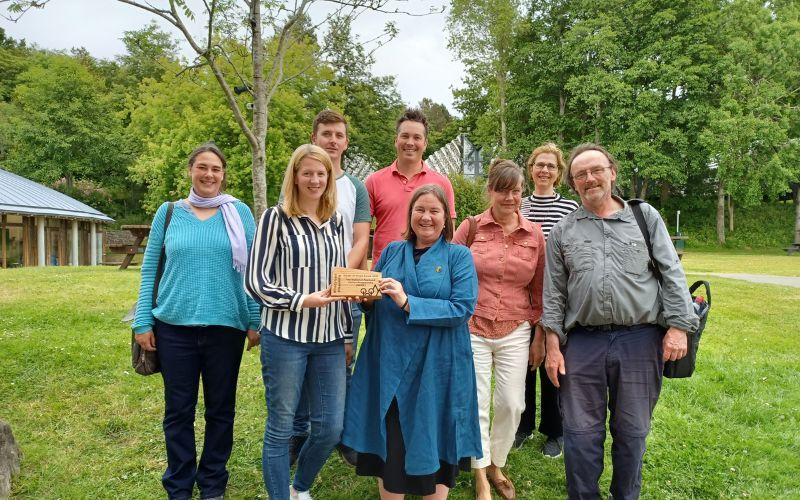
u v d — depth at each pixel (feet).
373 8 15.40
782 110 92.99
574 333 9.27
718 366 17.98
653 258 8.83
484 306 10.36
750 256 81.56
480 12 85.56
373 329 8.93
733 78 87.51
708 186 113.19
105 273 36.70
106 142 117.70
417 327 8.54
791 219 108.88
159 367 9.72
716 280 42.73
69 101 119.44
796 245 92.38
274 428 8.79
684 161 94.48
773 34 89.45
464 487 10.72
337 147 10.91
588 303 8.77
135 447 11.92
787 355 19.97
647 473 11.14
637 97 88.43
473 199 53.67
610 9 93.09
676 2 90.89
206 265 9.38
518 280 10.38
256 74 15.47
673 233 105.40
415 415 8.34
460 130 113.91
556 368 9.30
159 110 73.92
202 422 13.33
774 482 10.93
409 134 11.28
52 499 10.00
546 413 12.23
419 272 8.79
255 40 15.40
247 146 61.05
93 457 11.51
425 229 8.79
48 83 117.60
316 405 9.07
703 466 11.44
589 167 8.87
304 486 9.59
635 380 8.81
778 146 91.50
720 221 101.91
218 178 9.93
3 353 16.42
